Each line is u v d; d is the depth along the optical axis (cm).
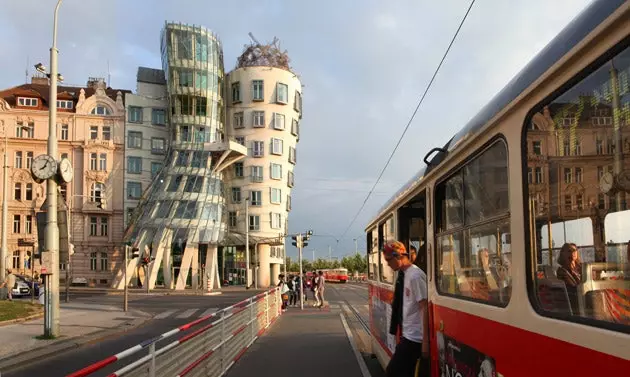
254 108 6756
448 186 480
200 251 6131
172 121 6097
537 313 287
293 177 7156
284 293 2539
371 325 1072
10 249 5891
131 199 6178
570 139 260
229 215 6669
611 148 231
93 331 1725
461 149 420
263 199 6662
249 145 6719
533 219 296
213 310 2745
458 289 445
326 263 12850
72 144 6100
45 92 6475
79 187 6094
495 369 346
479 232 390
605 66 227
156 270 5516
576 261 257
